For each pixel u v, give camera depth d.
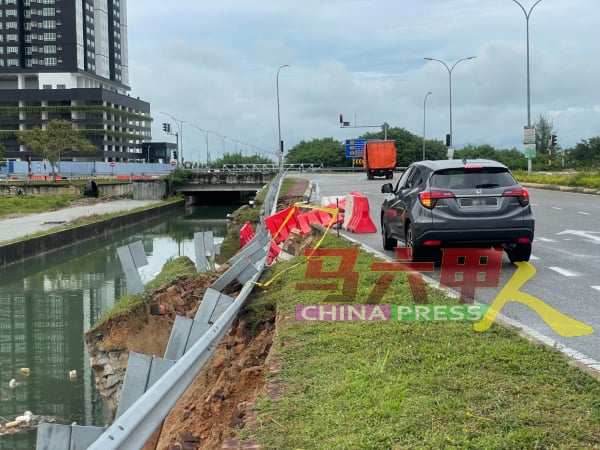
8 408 13.30
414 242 11.98
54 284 27.03
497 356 5.96
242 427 5.02
